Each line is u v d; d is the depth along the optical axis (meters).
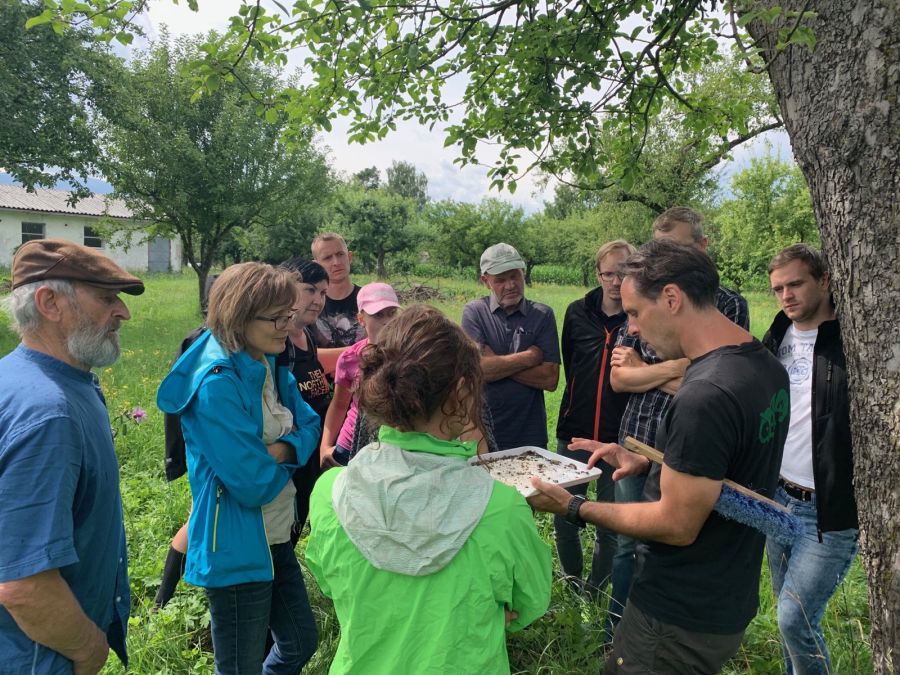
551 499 1.85
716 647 1.70
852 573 3.24
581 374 3.33
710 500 1.56
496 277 3.49
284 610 2.38
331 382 3.60
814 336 2.54
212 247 15.38
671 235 2.86
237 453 1.99
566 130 3.65
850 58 1.75
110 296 1.64
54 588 1.42
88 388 1.66
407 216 36.09
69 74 12.63
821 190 1.89
